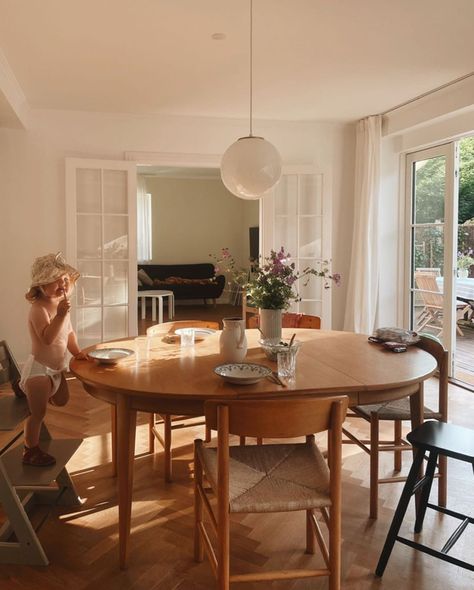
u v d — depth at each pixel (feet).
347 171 18.40
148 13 9.62
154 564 6.61
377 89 14.26
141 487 8.71
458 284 24.54
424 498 7.14
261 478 5.80
